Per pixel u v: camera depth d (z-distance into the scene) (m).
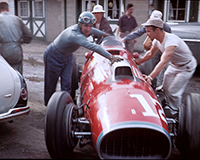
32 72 7.85
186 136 2.87
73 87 5.02
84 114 3.38
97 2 12.20
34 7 14.78
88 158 3.20
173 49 3.61
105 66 3.61
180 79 3.95
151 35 3.68
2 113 3.71
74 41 3.81
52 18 13.94
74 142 3.01
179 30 7.70
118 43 4.36
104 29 5.89
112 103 2.84
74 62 4.98
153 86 4.97
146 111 2.71
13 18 5.41
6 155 3.28
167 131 2.62
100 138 2.54
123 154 2.62
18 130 4.14
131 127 2.48
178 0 10.23
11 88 3.83
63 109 2.93
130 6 8.29
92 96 3.21
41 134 4.02
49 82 4.54
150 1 10.56
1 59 4.12
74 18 13.07
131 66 3.51
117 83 3.20
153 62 5.55
